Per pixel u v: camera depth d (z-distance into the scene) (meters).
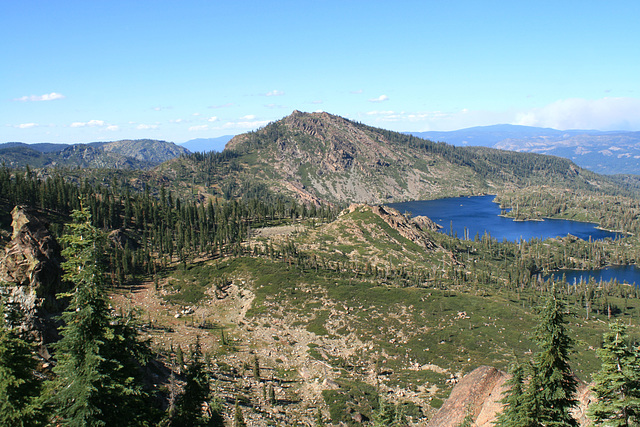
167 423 36.25
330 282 162.50
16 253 40.09
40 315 38.62
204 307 148.75
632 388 26.53
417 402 85.94
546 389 26.83
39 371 35.84
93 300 24.27
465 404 41.16
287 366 106.44
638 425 27.00
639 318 182.38
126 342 27.52
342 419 77.81
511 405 28.59
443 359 107.94
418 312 137.88
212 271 175.88
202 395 39.16
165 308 144.00
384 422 57.97
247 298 153.50
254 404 80.25
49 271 40.53
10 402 22.17
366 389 91.44
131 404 26.23
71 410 23.05
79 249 24.73
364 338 121.81
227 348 112.88
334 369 104.25
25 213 44.00
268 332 128.00
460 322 130.88
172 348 98.88
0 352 22.52
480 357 108.69
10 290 38.19
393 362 108.62
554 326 26.75
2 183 189.12
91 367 23.55
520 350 112.94
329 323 131.75
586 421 33.34
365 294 151.25
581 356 108.62
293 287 156.75
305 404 85.06
